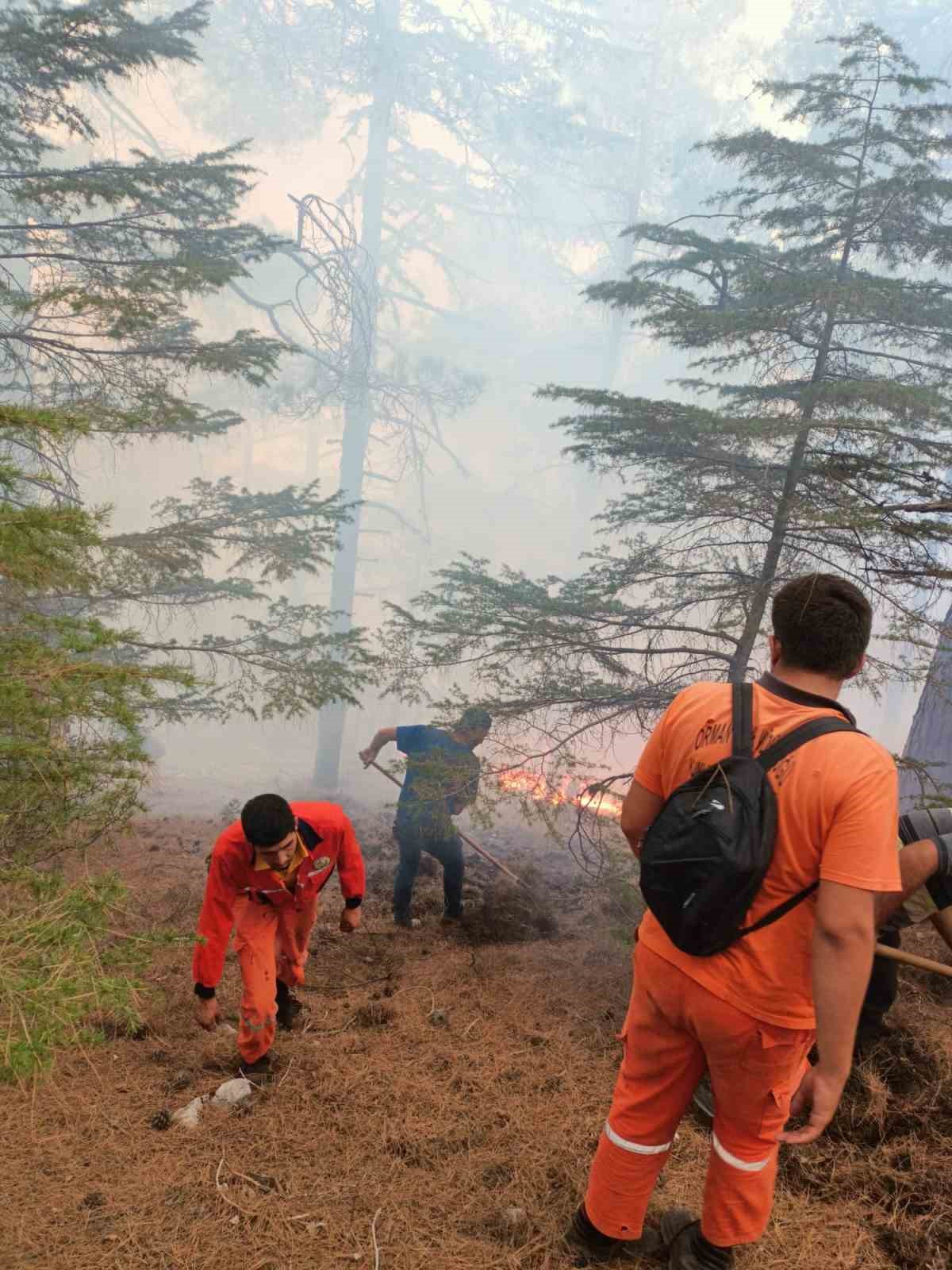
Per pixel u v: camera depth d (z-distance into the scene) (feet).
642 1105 7.89
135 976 8.21
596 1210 8.29
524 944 19.08
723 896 6.62
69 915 7.62
